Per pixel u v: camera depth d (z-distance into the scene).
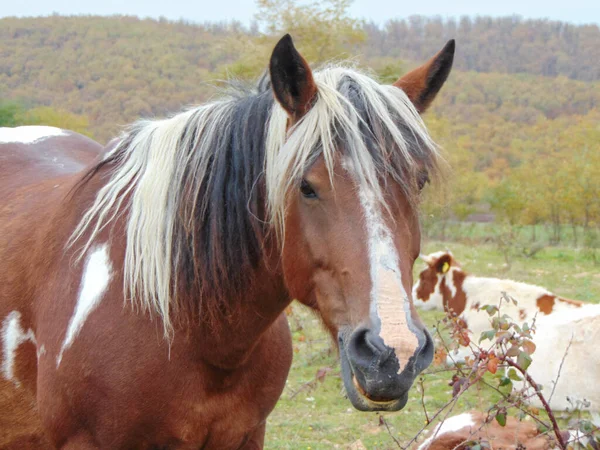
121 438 2.53
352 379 2.02
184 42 53.78
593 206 20.67
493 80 73.62
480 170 41.62
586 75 88.56
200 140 2.56
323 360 6.99
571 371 5.50
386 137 2.12
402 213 2.10
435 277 7.76
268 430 5.38
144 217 2.52
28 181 3.43
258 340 2.61
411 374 1.87
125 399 2.47
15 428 2.93
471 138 49.28
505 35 96.69
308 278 2.20
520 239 18.34
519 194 22.94
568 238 23.47
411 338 1.89
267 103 2.46
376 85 2.26
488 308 3.13
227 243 2.45
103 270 2.59
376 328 1.90
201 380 2.54
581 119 29.05
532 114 65.06
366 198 2.04
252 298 2.52
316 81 2.28
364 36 18.08
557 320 5.85
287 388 6.32
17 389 2.87
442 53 2.44
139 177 2.68
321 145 2.12
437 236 23.69
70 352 2.54
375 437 5.17
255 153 2.42
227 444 2.69
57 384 2.57
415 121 2.24
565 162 22.25
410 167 2.12
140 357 2.48
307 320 7.52
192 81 38.31
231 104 2.59
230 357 2.55
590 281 12.77
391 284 1.95
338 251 2.05
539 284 12.34
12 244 2.98
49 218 2.89
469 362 3.17
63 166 3.56
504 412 3.10
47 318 2.67
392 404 1.96
